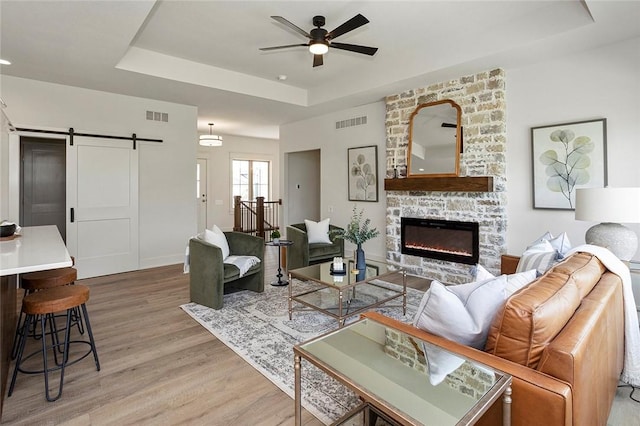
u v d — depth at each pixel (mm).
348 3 3197
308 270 3604
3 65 4094
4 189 4426
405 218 5188
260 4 3217
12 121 4465
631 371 2232
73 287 2428
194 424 1933
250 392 2234
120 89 5016
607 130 3494
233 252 4500
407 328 1775
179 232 5973
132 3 2770
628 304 2189
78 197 4949
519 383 1268
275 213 10570
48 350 2795
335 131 6512
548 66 3875
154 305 3869
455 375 1445
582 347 1289
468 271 4500
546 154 3879
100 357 2689
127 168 5363
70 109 4859
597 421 1528
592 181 3582
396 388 1422
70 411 2041
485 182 4129
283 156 7879
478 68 4117
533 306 1380
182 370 2500
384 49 4344
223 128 8359
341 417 1867
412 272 5121
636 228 3361
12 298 2840
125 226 5379
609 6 2725
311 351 1695
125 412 2033
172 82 4684
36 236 3068
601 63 3525
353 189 6168
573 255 2203
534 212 4008
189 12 3365
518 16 3457
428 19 3512
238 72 5172
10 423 1930
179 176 5934
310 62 4766
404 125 5098
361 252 3578
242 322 3365
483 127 4258
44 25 3131
